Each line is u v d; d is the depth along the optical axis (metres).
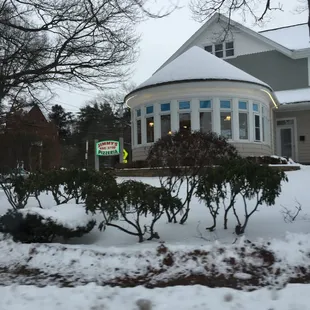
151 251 5.85
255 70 24.11
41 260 6.05
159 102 17.09
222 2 9.72
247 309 3.93
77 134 55.34
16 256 6.30
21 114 20.39
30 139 24.72
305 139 21.75
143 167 16.31
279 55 23.62
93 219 7.07
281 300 4.12
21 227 6.90
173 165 7.61
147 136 17.69
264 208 8.39
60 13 10.11
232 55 24.70
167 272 5.36
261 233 6.68
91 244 6.80
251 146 17.00
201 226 7.29
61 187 9.89
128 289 4.66
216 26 24.44
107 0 10.06
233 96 16.69
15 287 4.84
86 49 10.47
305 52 22.80
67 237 6.80
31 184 8.38
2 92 11.21
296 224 7.05
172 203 6.75
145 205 6.42
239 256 5.55
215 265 5.42
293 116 22.06
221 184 6.70
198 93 16.50
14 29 10.50
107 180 7.58
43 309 4.10
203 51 18.33
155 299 4.28
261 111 17.81
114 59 10.87
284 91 23.19
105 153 19.02
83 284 5.03
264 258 5.48
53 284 5.07
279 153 22.28
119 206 6.32
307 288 4.45
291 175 13.27
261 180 6.31
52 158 32.19
